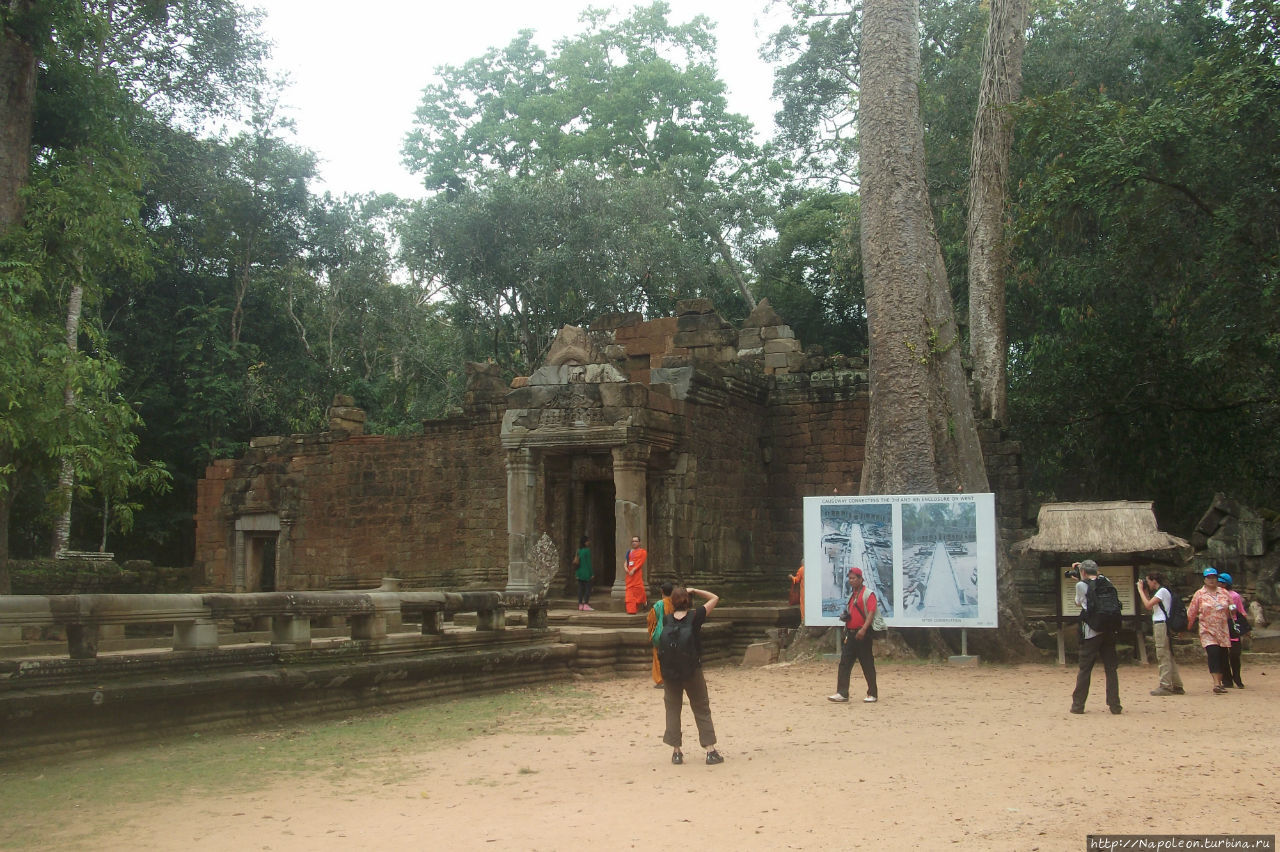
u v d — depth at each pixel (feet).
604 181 131.13
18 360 46.96
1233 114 57.82
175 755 31.04
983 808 22.90
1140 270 69.92
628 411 65.46
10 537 109.91
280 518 98.02
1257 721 35.32
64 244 54.70
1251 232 60.59
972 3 114.11
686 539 70.33
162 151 115.75
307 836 22.29
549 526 77.61
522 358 134.31
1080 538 53.78
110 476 52.16
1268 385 76.95
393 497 92.94
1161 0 91.97
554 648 52.01
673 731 29.76
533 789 26.89
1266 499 87.45
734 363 80.38
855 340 138.82
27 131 55.62
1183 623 46.73
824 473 80.79
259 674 35.63
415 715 40.24
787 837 21.09
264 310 132.36
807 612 54.95
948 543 53.16
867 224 60.90
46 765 28.78
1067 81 92.68
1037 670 52.31
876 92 60.90
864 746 31.71
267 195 128.77
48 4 54.95
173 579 101.91
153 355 123.03
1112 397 85.05
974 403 76.95
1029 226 65.82
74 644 30.76
